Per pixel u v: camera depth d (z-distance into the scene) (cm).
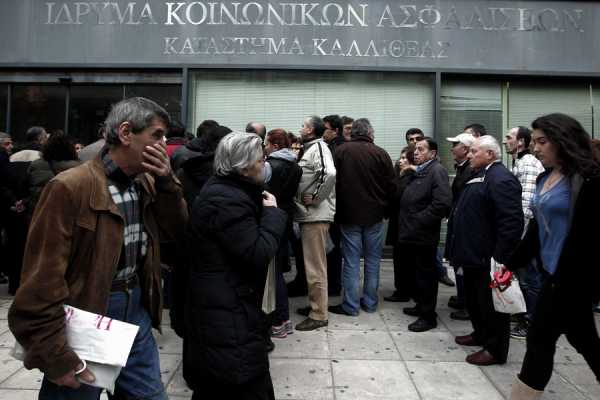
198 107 761
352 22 748
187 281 216
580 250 251
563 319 258
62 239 164
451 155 759
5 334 416
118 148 183
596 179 248
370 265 492
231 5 746
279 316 416
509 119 764
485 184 361
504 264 315
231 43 748
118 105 185
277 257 412
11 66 753
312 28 748
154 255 206
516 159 482
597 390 326
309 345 400
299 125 759
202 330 203
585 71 750
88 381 164
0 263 578
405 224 449
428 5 748
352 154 470
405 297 539
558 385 333
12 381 325
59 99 770
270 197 225
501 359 361
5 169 534
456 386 327
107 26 751
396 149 761
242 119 761
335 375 342
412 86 759
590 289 254
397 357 376
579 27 750
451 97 762
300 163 438
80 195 170
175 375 340
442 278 627
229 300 202
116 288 187
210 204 205
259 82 759
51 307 160
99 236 174
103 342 166
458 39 749
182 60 749
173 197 207
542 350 264
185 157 359
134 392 200
